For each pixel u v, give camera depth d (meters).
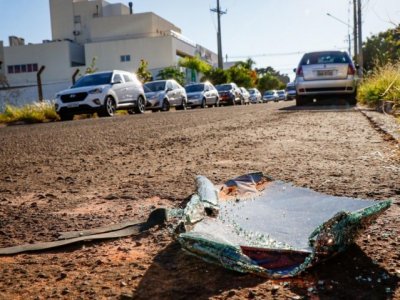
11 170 3.73
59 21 44.84
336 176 2.76
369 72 13.27
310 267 1.25
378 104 9.84
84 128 8.26
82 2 44.28
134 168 3.49
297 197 1.67
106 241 1.68
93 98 12.66
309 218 1.41
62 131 7.86
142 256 1.49
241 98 27.52
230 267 1.12
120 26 42.94
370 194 2.26
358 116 7.85
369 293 1.13
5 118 14.29
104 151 4.71
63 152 4.84
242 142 4.80
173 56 40.22
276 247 1.17
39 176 3.35
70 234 1.79
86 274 1.37
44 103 15.13
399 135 4.50
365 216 1.23
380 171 2.88
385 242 1.50
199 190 1.62
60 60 41.59
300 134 5.32
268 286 1.18
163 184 2.77
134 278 1.30
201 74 42.81
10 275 1.38
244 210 1.58
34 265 1.47
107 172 3.37
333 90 11.52
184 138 5.57
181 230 1.27
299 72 11.87
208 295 1.16
